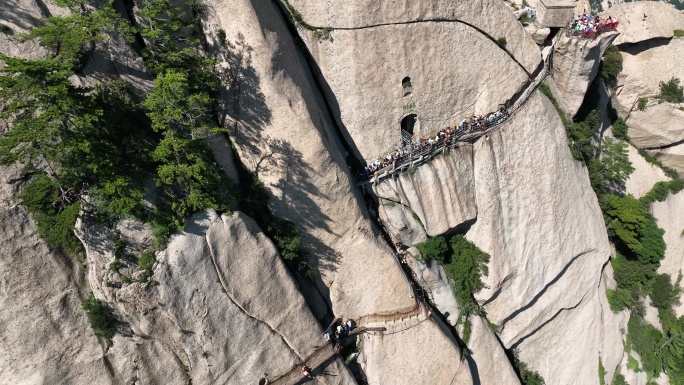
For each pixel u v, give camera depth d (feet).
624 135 147.54
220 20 73.87
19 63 52.42
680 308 143.13
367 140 94.99
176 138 65.16
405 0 84.84
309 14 83.46
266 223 83.35
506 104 105.40
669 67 138.92
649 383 136.67
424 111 97.66
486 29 95.25
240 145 80.79
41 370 65.92
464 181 102.78
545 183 109.91
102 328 67.05
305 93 81.56
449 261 107.96
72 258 65.98
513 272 111.75
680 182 148.66
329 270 89.15
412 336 95.76
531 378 123.75
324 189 83.56
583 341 128.16
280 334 81.87
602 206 133.90
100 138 62.59
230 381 78.59
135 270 66.69
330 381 88.22
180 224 68.80
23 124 54.65
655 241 132.46
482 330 108.78
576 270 123.54
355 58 86.89
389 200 97.09
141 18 71.05
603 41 105.81
